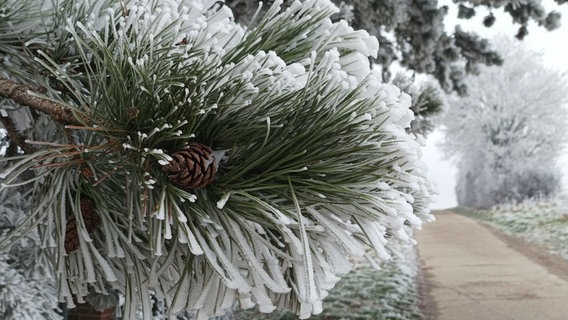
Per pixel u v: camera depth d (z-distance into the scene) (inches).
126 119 18.4
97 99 18.9
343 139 18.3
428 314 181.6
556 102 504.7
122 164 18.3
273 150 18.1
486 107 519.8
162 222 17.5
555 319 176.4
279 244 17.5
